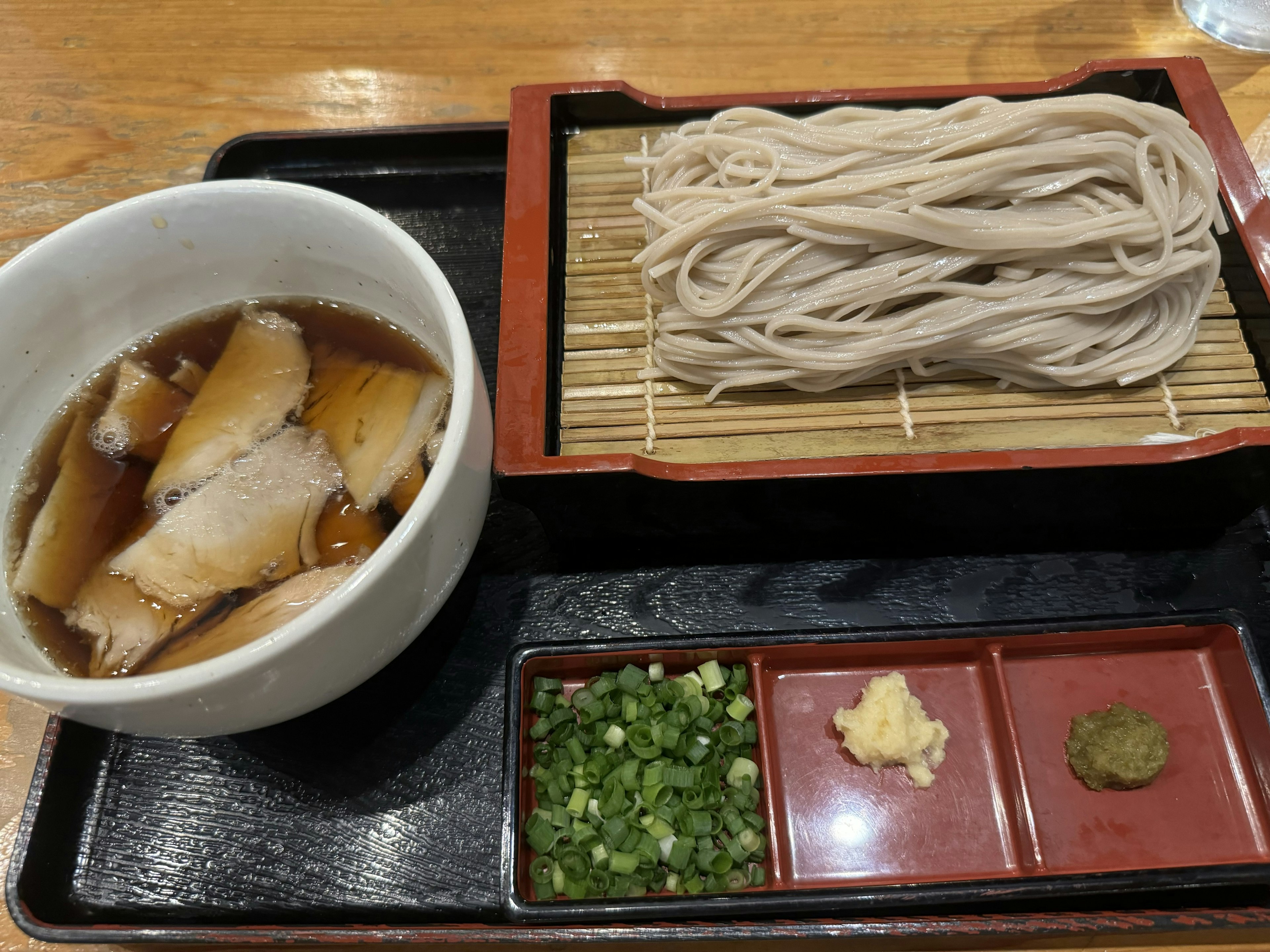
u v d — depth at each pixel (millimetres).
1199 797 248
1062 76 306
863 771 256
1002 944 235
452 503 214
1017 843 244
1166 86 301
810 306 279
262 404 253
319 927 227
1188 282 281
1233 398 273
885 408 279
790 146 290
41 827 240
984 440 270
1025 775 246
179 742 259
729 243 288
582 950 233
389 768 255
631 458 242
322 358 262
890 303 286
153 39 388
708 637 260
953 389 282
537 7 390
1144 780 244
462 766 255
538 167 290
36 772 244
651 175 309
